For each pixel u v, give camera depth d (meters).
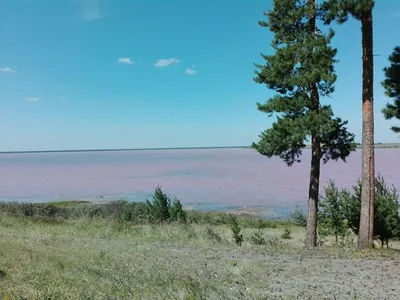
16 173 108.38
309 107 13.22
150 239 13.54
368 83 12.20
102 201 43.66
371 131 12.22
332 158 13.83
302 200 44.12
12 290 6.17
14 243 11.02
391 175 66.88
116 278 7.30
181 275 7.76
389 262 9.52
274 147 13.41
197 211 33.66
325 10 12.97
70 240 12.95
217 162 167.50
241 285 7.12
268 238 17.41
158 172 100.81
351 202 14.30
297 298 6.27
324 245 14.14
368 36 12.16
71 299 5.96
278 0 13.46
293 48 13.03
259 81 14.03
